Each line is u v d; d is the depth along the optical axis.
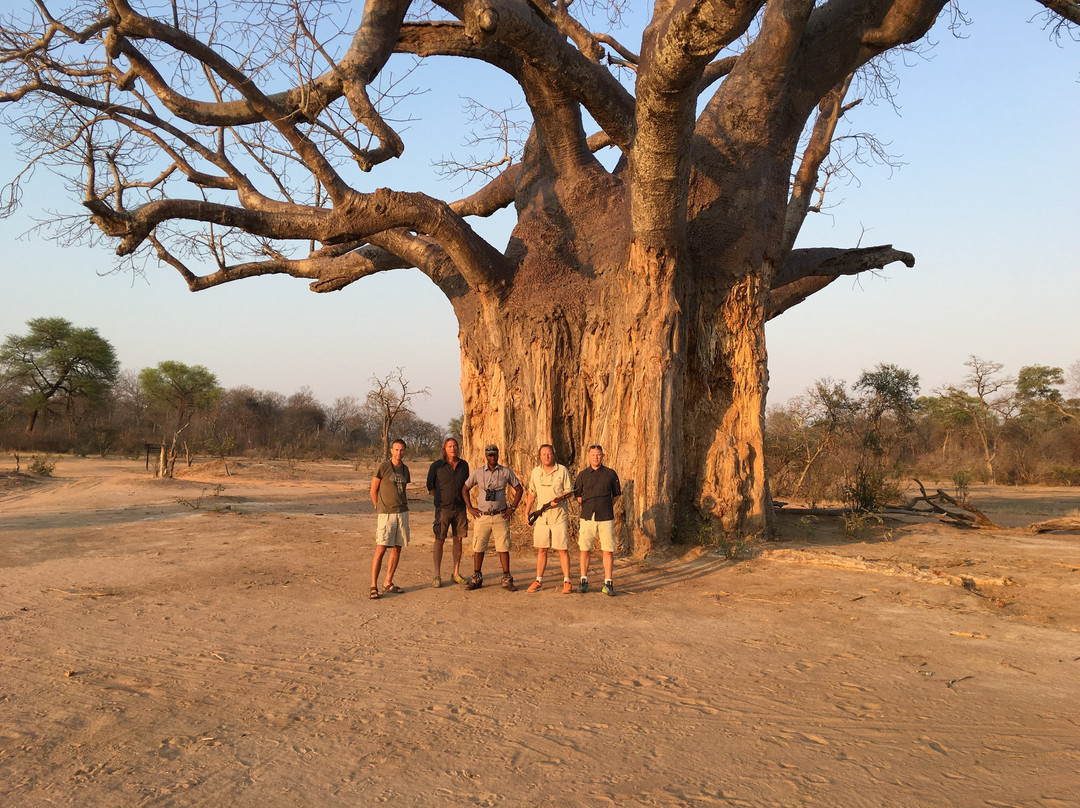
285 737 3.96
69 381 58.47
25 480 26.20
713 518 10.95
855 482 17.06
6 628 6.33
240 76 8.98
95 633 6.20
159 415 69.25
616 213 11.78
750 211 11.17
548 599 7.63
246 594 7.81
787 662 5.38
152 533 12.70
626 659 5.47
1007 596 7.80
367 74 10.27
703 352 11.29
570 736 3.99
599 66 9.73
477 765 3.60
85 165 10.78
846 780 3.44
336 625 6.51
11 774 3.45
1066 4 9.13
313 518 15.45
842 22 10.73
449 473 8.34
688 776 3.48
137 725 4.12
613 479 7.92
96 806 3.14
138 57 10.45
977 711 4.38
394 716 4.29
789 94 11.12
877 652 5.66
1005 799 3.24
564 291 11.70
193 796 3.25
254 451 57.00
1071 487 33.62
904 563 9.00
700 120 11.38
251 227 10.51
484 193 14.63
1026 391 52.31
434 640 6.02
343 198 10.39
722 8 6.45
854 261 15.17
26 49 9.71
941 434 51.25
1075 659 5.52
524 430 11.68
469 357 12.67
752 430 11.16
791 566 9.33
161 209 9.91
